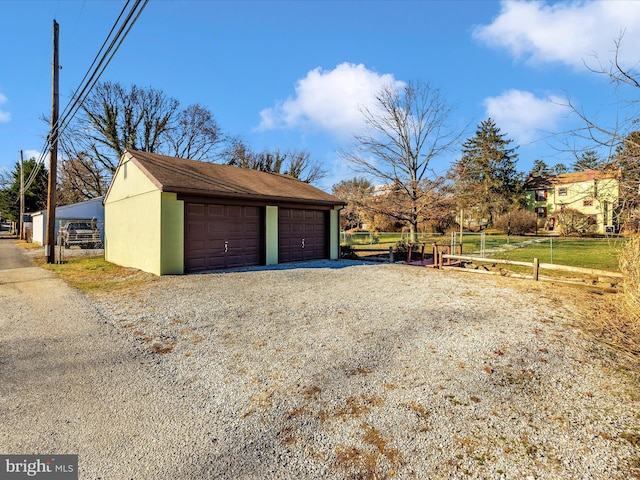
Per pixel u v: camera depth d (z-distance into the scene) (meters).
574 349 4.09
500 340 4.37
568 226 25.44
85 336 4.69
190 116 31.41
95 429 2.61
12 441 2.45
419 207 20.83
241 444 2.43
